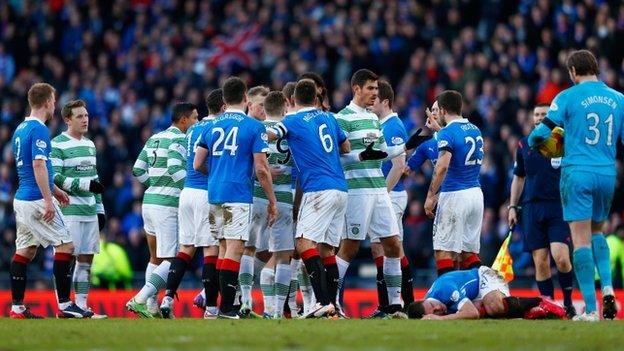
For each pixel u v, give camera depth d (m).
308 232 40.53
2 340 30.73
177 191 46.31
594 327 33.62
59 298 43.69
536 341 29.66
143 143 80.25
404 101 75.62
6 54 92.94
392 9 83.19
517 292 56.31
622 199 65.75
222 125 40.84
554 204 44.44
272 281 44.88
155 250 47.47
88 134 83.12
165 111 84.00
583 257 37.41
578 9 74.62
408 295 46.03
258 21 89.31
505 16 81.38
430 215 44.16
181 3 94.56
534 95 73.50
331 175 40.75
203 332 32.62
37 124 42.62
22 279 43.59
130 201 75.38
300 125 40.91
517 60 75.19
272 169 43.41
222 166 40.69
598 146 37.53
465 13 83.50
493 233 64.88
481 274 39.22
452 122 43.72
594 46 71.94
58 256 43.50
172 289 44.38
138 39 91.12
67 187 45.59
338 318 39.59
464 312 38.12
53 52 93.31
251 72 85.56
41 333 32.72
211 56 88.00
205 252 44.06
